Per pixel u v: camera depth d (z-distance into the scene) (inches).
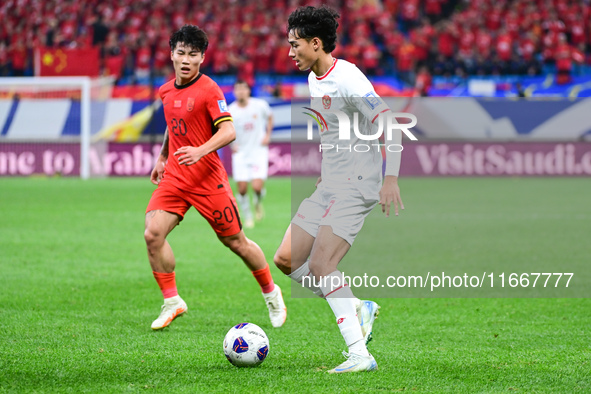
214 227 741.9
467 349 660.7
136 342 680.4
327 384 539.5
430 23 3764.8
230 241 743.7
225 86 3245.6
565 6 3732.8
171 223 740.0
